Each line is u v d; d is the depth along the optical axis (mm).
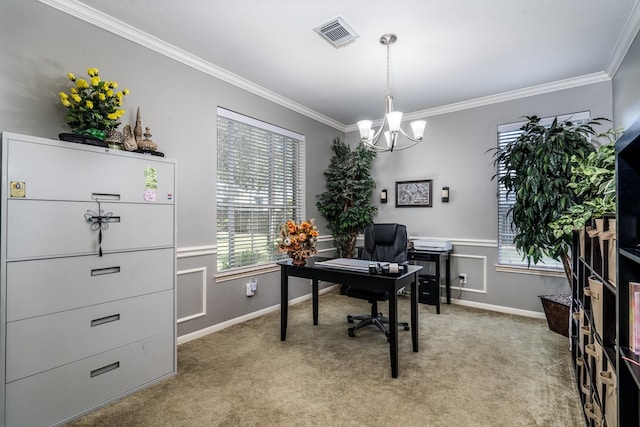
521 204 2898
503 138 3670
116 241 1876
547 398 1888
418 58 2783
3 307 1472
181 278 2736
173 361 2166
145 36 2449
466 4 2061
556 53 2689
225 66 2971
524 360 2379
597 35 2410
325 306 3855
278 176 3822
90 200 1766
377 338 2824
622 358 965
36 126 1939
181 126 2740
